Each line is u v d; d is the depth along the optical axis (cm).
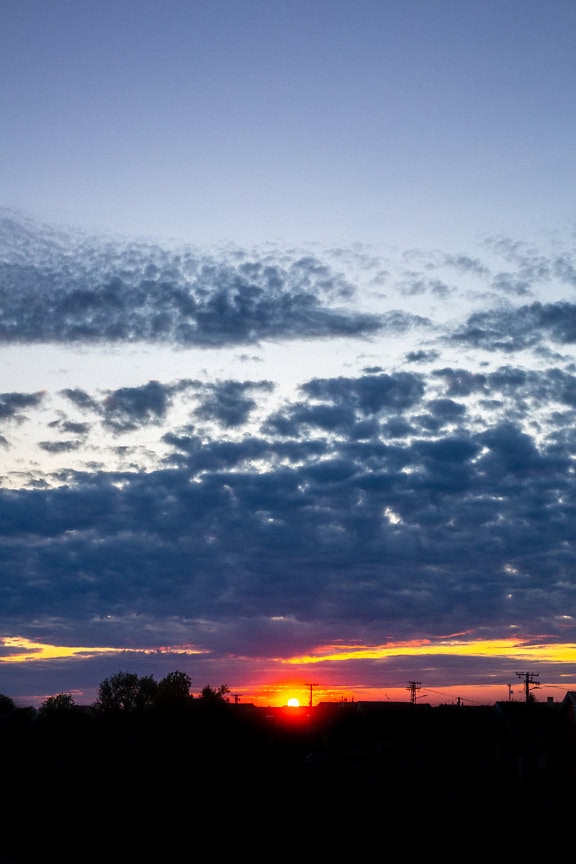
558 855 2942
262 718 7838
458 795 4197
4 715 6069
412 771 5656
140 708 7531
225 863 2914
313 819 3641
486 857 2936
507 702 6569
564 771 5038
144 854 3086
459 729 6794
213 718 6962
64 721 6178
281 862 2912
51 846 3269
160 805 3972
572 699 4994
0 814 3981
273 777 4703
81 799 4203
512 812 3666
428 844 3144
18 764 5378
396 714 7150
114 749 5962
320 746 7275
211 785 4369
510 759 6106
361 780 4619
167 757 5541
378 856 2981
